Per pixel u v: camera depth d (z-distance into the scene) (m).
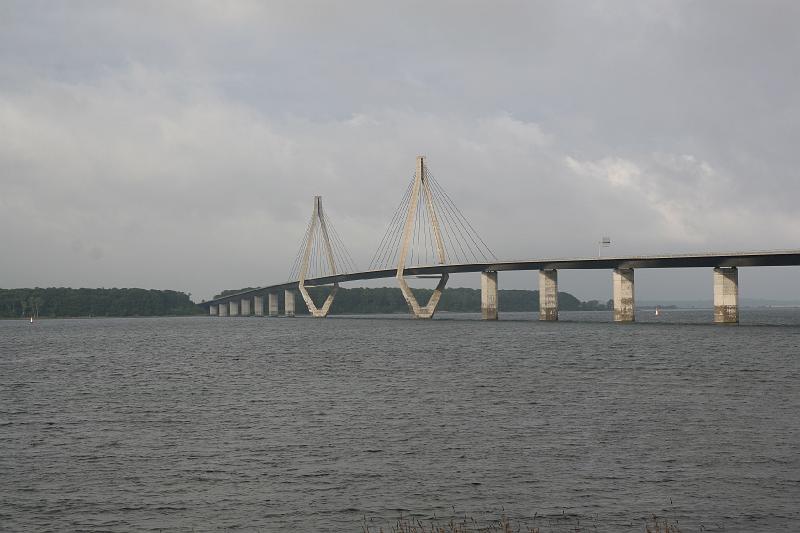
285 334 165.75
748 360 82.62
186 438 41.84
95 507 29.59
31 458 37.41
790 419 44.91
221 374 76.12
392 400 54.88
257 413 49.88
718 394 55.97
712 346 104.62
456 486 31.69
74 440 41.78
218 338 153.88
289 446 39.38
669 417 46.12
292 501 30.03
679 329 157.50
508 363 83.12
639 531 26.39
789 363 78.38
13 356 109.50
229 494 31.03
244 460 36.44
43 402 56.81
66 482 32.94
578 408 50.03
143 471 34.62
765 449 37.06
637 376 68.50
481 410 49.78
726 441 38.97
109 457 37.47
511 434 41.62
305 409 51.19
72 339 162.25
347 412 49.69
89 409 52.91
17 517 28.55
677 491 30.52
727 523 26.91
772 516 27.50
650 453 36.62
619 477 32.59
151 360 96.94
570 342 118.56
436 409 50.44
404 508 29.03
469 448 38.34
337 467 34.91
